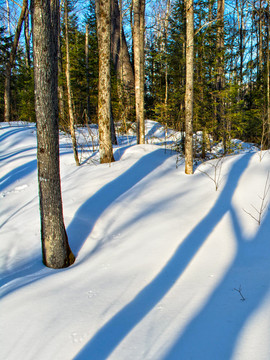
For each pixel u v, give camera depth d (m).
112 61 16.58
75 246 4.16
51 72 3.33
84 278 3.32
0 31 15.66
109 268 3.49
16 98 22.70
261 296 2.74
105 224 4.58
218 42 9.30
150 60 15.95
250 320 2.45
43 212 3.59
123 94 13.28
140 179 6.23
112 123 10.34
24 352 2.28
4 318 2.65
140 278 3.23
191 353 2.18
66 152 8.92
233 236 3.93
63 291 3.05
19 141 11.31
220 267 3.32
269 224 4.05
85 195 5.58
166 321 2.54
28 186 6.98
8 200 6.37
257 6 14.28
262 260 3.35
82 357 2.20
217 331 2.37
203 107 8.62
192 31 5.83
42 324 2.55
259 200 4.70
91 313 2.68
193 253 3.65
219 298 2.79
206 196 5.20
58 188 3.61
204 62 8.48
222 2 9.34
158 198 5.36
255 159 6.35
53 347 2.31
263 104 12.05
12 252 4.13
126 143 11.51
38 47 3.22
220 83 9.15
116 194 5.56
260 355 2.10
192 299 2.81
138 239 4.08
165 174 6.57
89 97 16.77
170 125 10.92
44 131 3.42
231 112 8.76
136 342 2.32
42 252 3.79
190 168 6.41
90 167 7.23
